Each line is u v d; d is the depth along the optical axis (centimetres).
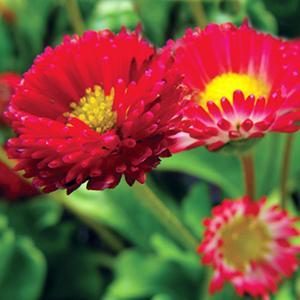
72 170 19
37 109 21
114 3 44
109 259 42
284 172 30
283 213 26
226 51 22
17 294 39
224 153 22
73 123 19
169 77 19
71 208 36
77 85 21
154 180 41
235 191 38
